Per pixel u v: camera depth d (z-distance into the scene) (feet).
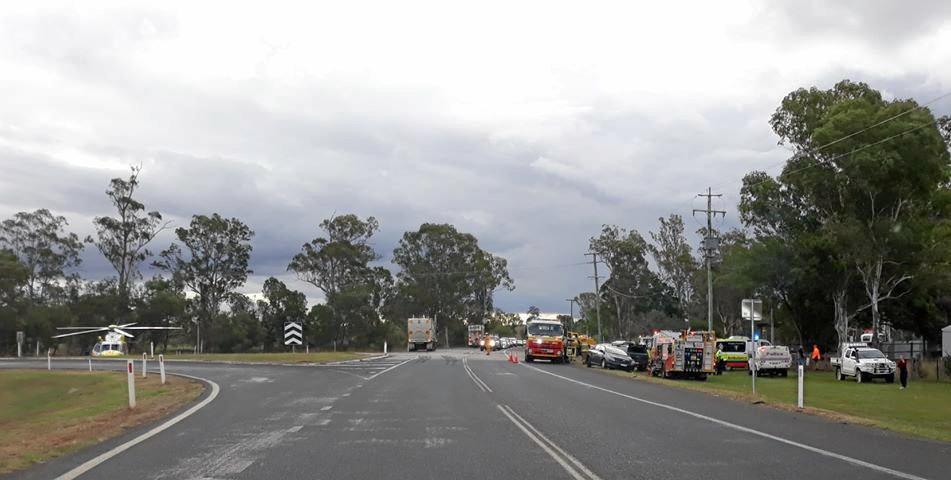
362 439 45.14
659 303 291.99
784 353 143.02
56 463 36.81
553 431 49.26
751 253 182.70
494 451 40.60
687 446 42.91
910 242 153.17
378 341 302.04
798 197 174.70
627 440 45.21
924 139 145.07
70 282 269.44
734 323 270.05
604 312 332.39
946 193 162.71
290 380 99.86
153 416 57.88
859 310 174.29
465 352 269.03
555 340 173.68
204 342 278.26
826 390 104.12
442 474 33.88
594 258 263.29
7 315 242.37
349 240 304.09
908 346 189.06
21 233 262.06
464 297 360.48
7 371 131.75
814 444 44.52
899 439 47.73
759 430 51.19
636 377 123.95
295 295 299.58
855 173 148.77
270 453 39.73
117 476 33.37
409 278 343.46
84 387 100.32
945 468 36.58
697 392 88.69
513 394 79.15
